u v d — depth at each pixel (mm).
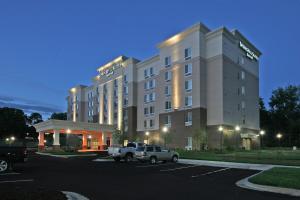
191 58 57094
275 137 92000
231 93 56562
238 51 60594
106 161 34281
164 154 32000
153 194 12758
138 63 73812
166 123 61000
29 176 18547
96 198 11656
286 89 94188
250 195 12719
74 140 87188
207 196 12414
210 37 56719
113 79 81062
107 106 82938
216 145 53344
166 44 62438
